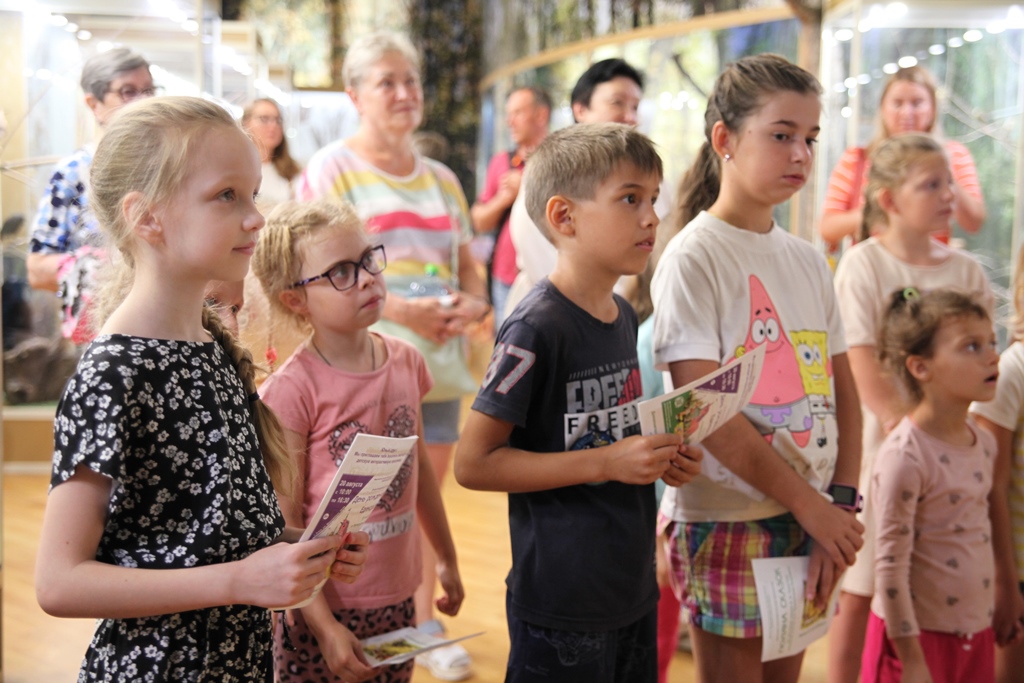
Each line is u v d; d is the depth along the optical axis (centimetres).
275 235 182
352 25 983
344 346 186
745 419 179
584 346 164
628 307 182
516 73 909
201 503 122
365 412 182
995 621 237
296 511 174
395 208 274
